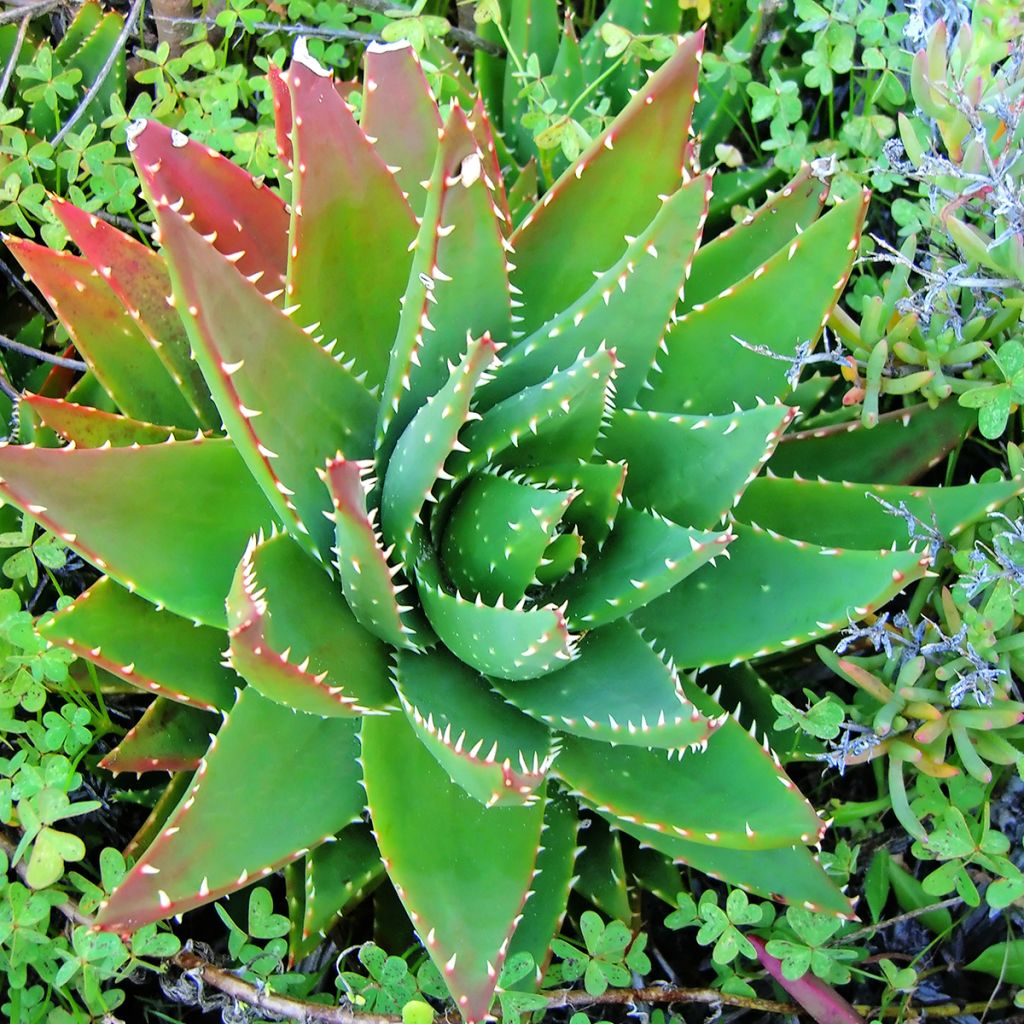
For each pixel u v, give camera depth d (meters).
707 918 0.71
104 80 0.84
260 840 0.65
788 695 0.81
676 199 0.64
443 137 0.61
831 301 0.70
